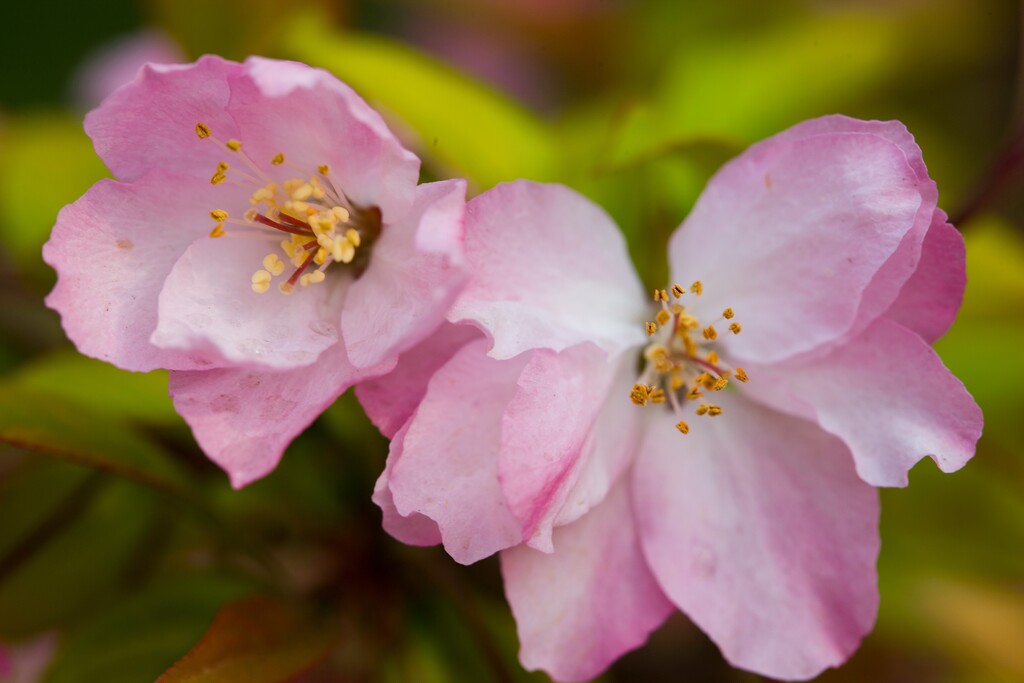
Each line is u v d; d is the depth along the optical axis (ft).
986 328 0.78
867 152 0.66
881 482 0.67
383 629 0.73
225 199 0.68
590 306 0.68
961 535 0.78
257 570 0.73
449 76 0.77
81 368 0.72
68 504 0.74
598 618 0.68
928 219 0.66
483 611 0.73
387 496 0.65
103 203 0.67
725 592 0.68
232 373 0.66
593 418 0.67
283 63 0.64
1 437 0.67
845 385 0.68
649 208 0.75
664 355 0.69
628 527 0.69
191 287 0.67
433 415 0.65
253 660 0.68
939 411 0.67
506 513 0.65
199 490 0.71
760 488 0.69
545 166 0.77
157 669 0.72
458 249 0.63
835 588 0.68
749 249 0.68
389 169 0.66
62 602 0.73
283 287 0.67
